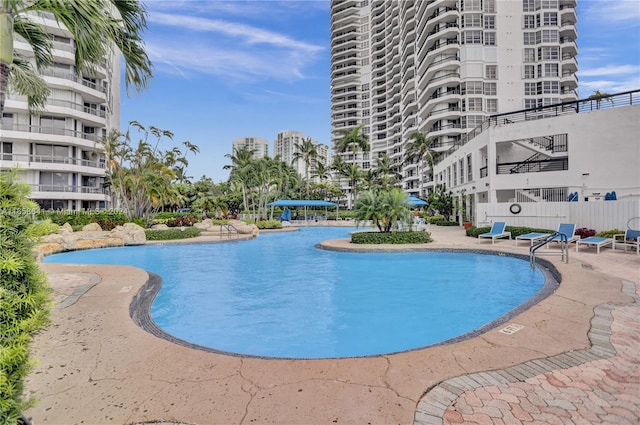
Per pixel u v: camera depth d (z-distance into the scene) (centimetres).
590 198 1777
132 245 1808
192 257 1466
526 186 1936
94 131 3588
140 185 2728
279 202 4169
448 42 5091
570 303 568
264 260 1370
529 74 4856
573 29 4919
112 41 473
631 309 534
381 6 9175
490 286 906
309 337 581
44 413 270
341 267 1203
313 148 6291
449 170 3428
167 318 679
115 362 366
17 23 570
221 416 264
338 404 280
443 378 323
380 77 9138
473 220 2523
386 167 5362
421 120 5962
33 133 3017
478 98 4853
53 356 381
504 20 4891
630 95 1728
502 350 387
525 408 273
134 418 263
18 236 230
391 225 1714
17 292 230
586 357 367
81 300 629
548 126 1888
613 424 253
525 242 1570
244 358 379
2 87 351
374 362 362
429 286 921
